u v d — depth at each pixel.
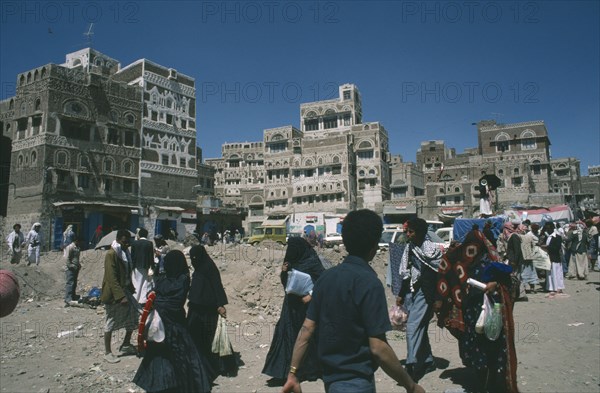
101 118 36.81
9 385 5.43
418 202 62.06
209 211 48.19
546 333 7.28
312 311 2.77
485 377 4.62
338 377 2.53
